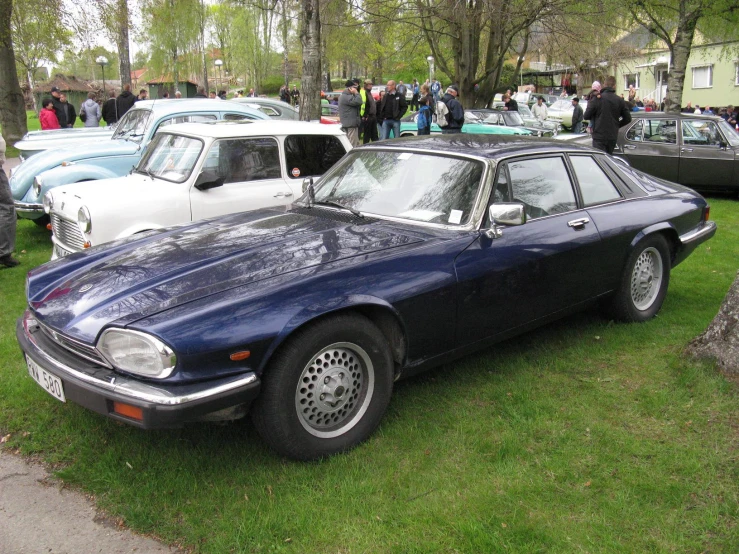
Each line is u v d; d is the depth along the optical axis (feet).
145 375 9.11
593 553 8.46
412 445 11.14
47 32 55.77
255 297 9.78
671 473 10.21
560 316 14.58
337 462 10.58
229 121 22.85
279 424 10.00
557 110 98.12
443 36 79.77
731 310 13.35
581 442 11.16
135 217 18.98
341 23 63.62
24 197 26.96
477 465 10.51
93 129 39.32
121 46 67.41
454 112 41.52
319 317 10.28
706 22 61.26
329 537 8.82
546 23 60.44
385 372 11.18
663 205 16.76
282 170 21.84
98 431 11.72
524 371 14.01
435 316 11.78
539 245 13.42
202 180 19.90
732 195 39.34
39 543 8.95
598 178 15.83
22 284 20.86
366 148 15.60
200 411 9.11
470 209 12.78
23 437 11.66
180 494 9.84
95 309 10.14
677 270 21.93
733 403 12.17
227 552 8.59
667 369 13.84
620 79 139.23
